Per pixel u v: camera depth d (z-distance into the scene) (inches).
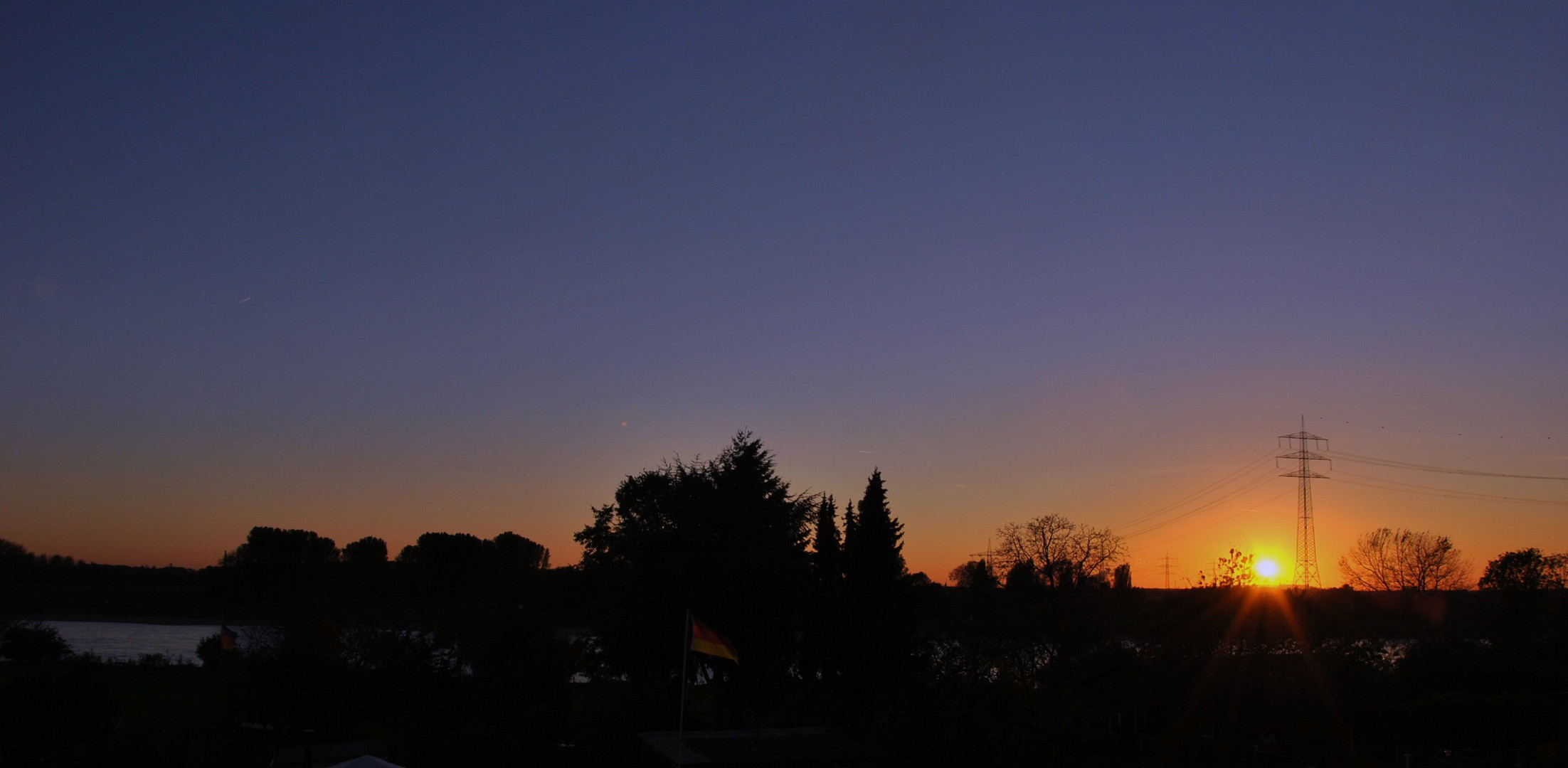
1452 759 1477.6
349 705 1630.2
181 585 5674.2
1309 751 1534.2
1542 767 1373.0
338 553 5393.7
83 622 5017.2
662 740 1279.5
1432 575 3639.3
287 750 1552.7
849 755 1169.4
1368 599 2832.2
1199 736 1566.2
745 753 1180.5
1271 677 1612.9
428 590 4658.0
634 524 2021.4
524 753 1547.7
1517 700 1600.6
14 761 1327.5
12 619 2898.6
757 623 1927.9
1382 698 1640.0
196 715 1932.8
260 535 5059.1
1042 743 896.9
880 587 2247.8
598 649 2032.5
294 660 1630.2
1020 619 2180.1
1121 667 1740.9
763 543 1979.6
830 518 2650.1
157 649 3838.6
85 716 1381.6
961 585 2913.4
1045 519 2623.0
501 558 4864.7
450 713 1621.6
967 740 908.6
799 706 1905.8
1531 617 2842.0
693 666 1886.1
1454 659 2050.9
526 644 1834.4
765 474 2172.7
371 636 2090.3
